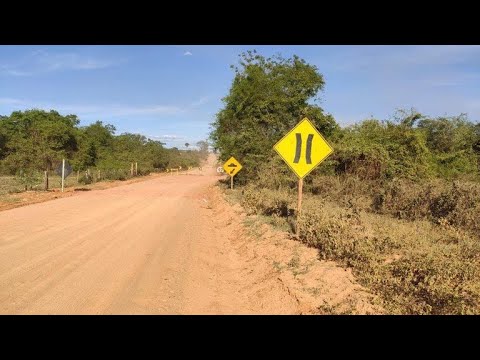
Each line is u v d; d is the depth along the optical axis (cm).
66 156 4600
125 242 1059
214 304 629
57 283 699
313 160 948
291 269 723
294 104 2300
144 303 620
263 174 2058
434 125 1944
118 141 6297
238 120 2578
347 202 1301
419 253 636
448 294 512
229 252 1009
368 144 1725
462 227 898
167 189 3083
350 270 676
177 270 815
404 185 1252
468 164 1861
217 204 1972
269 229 1051
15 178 3078
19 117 5109
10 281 704
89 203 1930
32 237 1070
